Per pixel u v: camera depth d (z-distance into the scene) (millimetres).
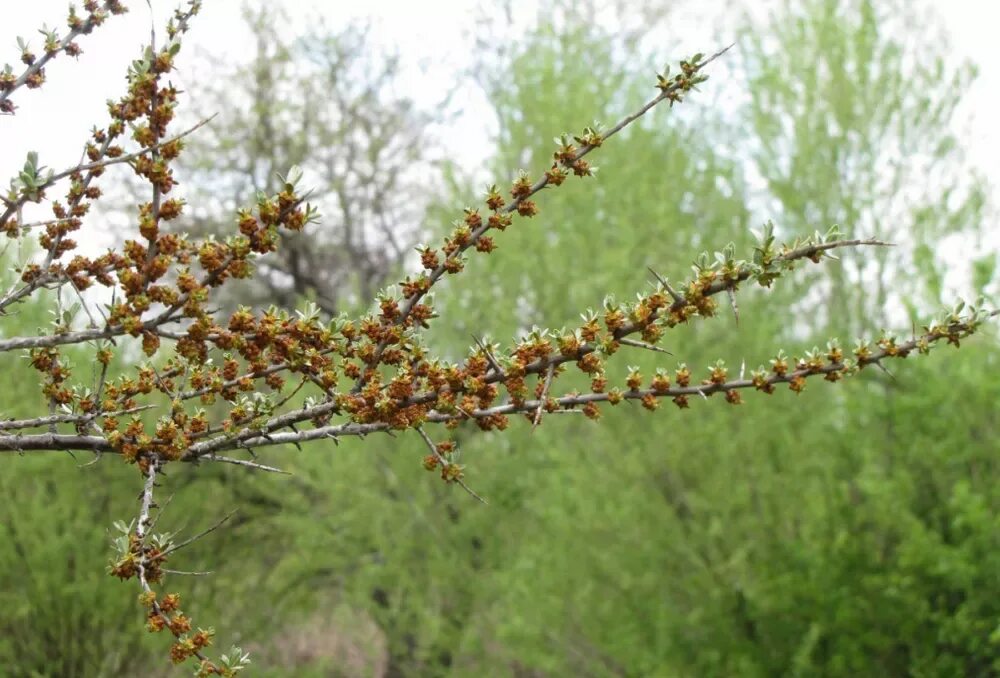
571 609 10438
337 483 13008
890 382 9367
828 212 10719
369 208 18203
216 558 15508
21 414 12148
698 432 9188
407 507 13367
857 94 10781
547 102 12383
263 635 15555
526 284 12594
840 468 9281
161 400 9539
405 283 2781
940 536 8016
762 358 9336
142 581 2389
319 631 17406
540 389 2812
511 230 12273
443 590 13344
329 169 17719
